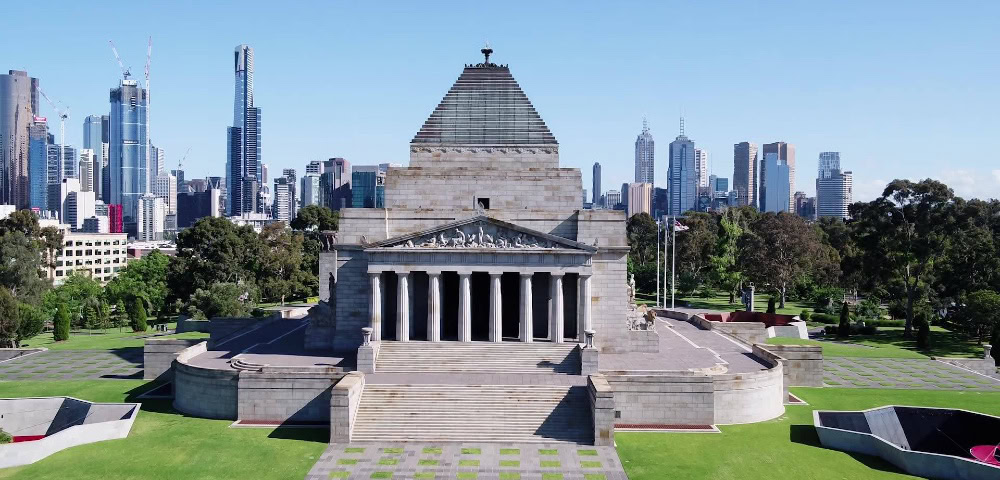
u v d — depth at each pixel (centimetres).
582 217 11100
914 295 17662
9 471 7581
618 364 10212
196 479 7325
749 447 8306
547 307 12006
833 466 7769
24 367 12912
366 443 8344
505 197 11556
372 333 10850
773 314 16675
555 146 11744
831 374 12550
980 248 16588
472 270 10831
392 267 10862
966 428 8719
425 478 7350
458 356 10369
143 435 8644
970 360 13625
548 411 8881
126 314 19775
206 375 9481
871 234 17738
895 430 8819
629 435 8706
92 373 12350
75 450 8138
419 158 11756
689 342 12469
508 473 7494
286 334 13312
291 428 8888
